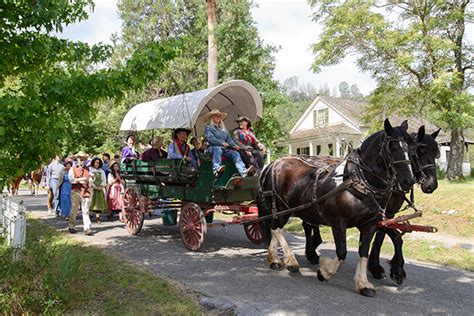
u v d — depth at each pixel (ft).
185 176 26.89
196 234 26.58
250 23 55.57
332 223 19.40
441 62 52.06
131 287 19.20
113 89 18.99
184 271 22.02
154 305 17.03
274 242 23.30
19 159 17.62
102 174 38.91
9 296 16.61
